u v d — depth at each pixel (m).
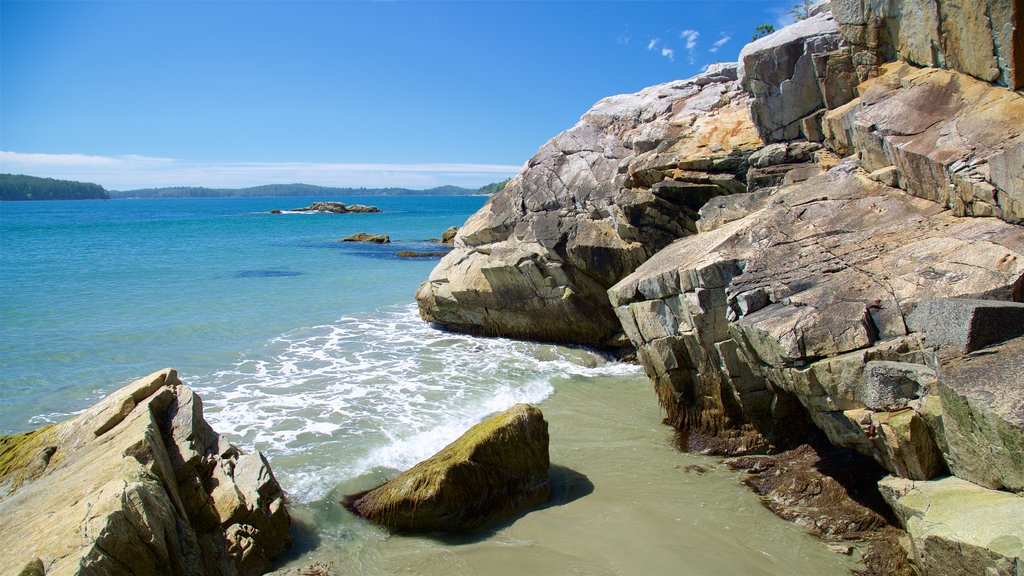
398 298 27.38
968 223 9.73
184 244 50.38
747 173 15.69
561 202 20.33
